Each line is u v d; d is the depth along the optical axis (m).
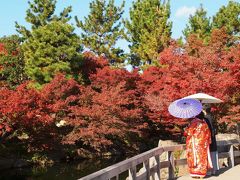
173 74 16.59
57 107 24.28
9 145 24.66
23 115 21.67
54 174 20.73
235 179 9.90
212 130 10.34
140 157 7.93
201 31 37.12
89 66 31.62
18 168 22.41
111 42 41.44
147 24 40.72
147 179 8.55
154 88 27.27
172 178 10.08
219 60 16.73
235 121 16.53
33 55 29.86
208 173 10.38
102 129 25.94
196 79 15.65
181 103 9.47
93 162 25.08
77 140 27.16
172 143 23.41
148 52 39.53
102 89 28.42
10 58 33.69
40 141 24.42
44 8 35.16
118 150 29.03
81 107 26.67
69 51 29.53
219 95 15.41
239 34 35.75
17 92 22.48
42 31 30.20
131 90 28.39
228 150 12.61
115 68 31.31
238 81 15.53
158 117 26.72
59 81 26.53
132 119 27.81
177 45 17.75
